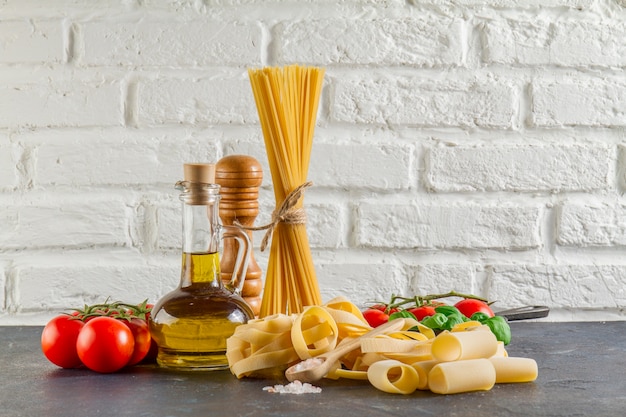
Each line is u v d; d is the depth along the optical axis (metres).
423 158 1.70
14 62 1.67
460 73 1.71
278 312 1.18
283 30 1.68
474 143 1.71
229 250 1.23
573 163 1.71
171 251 1.68
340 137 1.69
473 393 0.99
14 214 1.66
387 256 1.70
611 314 1.73
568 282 1.71
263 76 1.17
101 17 1.67
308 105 1.19
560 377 1.08
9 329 1.43
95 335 1.07
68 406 0.94
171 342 1.08
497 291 1.71
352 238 1.69
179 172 1.67
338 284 1.69
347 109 1.68
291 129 1.17
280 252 1.19
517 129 1.71
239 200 1.21
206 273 1.09
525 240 1.71
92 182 1.67
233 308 1.08
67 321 1.11
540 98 1.71
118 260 1.67
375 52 1.69
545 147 1.71
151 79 1.67
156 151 1.67
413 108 1.70
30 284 1.66
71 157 1.67
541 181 1.71
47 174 1.67
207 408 0.93
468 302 1.28
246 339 1.04
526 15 1.72
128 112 1.67
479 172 1.70
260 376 1.07
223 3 1.68
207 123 1.68
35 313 1.67
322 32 1.69
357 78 1.69
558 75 1.73
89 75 1.67
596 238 1.71
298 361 1.06
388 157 1.69
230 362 1.05
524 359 1.04
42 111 1.66
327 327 1.05
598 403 0.95
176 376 1.07
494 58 1.71
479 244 1.71
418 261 1.70
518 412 0.91
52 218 1.67
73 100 1.67
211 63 1.68
